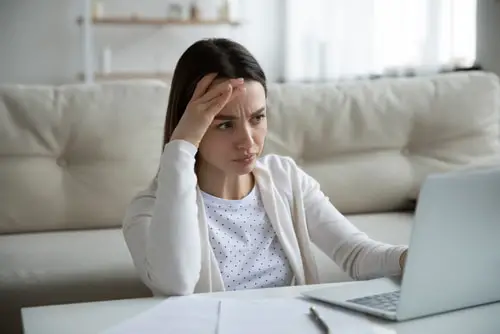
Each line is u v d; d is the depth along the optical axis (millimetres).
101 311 886
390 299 898
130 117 1816
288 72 5012
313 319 839
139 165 1804
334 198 1912
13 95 1782
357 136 1945
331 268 1580
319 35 4863
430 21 4059
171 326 816
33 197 1743
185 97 1168
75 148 1785
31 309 899
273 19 5359
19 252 1577
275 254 1259
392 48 4418
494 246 845
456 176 774
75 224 1787
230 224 1239
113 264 1528
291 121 1916
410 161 1979
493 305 896
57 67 5121
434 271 811
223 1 5277
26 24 5020
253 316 848
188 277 1000
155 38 5305
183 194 1030
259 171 1286
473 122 1993
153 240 1014
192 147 1059
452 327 809
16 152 1745
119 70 5273
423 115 1979
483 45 3629
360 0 4602
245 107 1095
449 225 792
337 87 2012
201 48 1161
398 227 1796
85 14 4996
